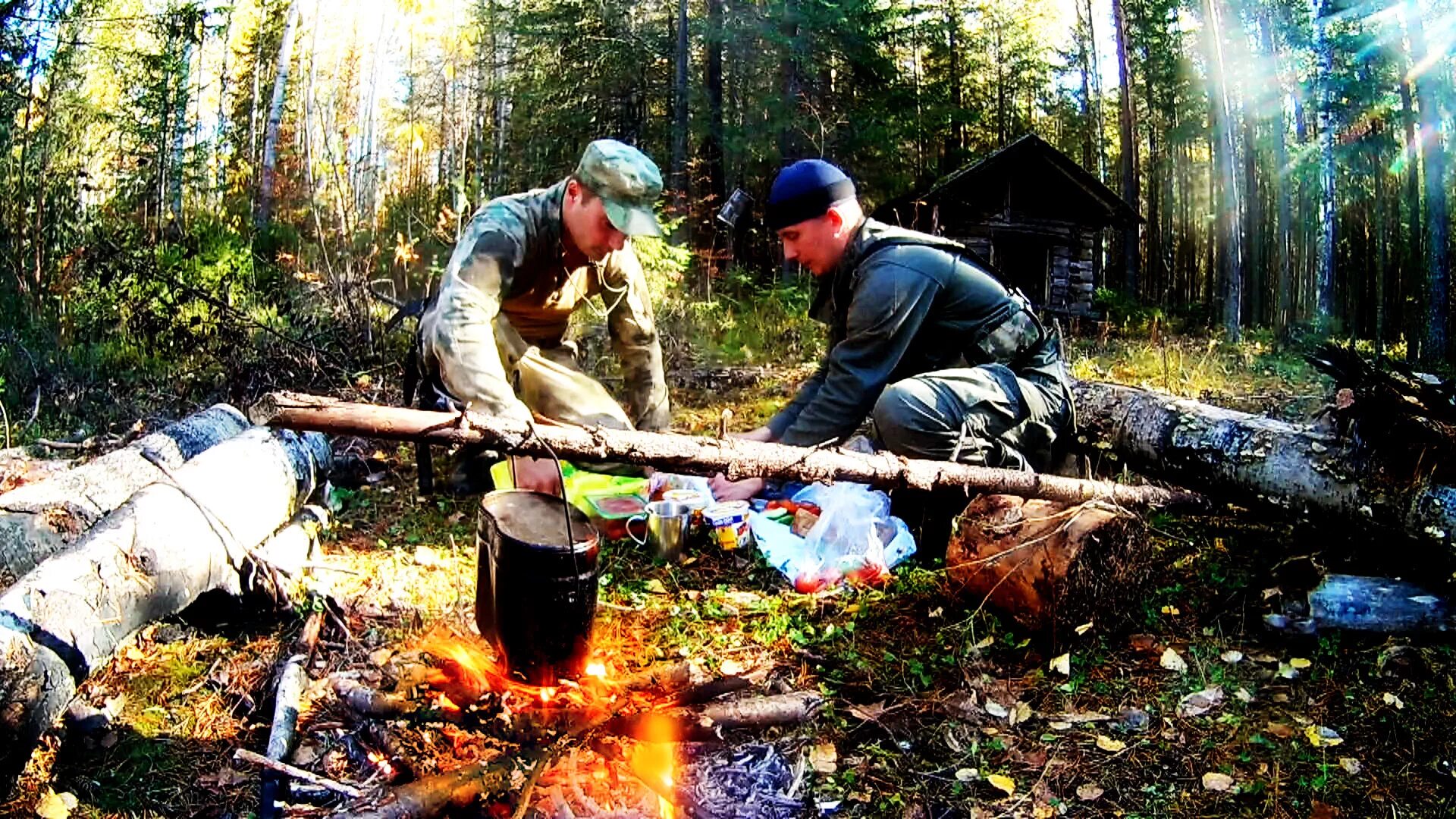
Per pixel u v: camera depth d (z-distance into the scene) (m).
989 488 3.28
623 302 4.34
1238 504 3.72
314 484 3.55
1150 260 28.80
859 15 16.48
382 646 2.77
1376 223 26.38
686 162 16.61
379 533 3.79
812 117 16.55
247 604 2.84
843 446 4.01
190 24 11.84
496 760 2.10
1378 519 3.09
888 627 3.04
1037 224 15.55
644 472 4.10
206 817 2.03
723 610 3.12
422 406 4.09
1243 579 3.36
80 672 2.13
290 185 17.50
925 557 3.62
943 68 24.47
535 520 2.64
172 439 3.61
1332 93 22.41
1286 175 24.27
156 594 2.41
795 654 2.85
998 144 27.95
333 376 5.79
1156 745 2.41
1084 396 4.58
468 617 2.96
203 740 2.30
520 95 17.94
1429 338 17.22
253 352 5.88
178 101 11.85
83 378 5.91
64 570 2.19
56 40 8.77
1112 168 33.72
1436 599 2.90
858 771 2.27
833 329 4.07
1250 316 24.84
